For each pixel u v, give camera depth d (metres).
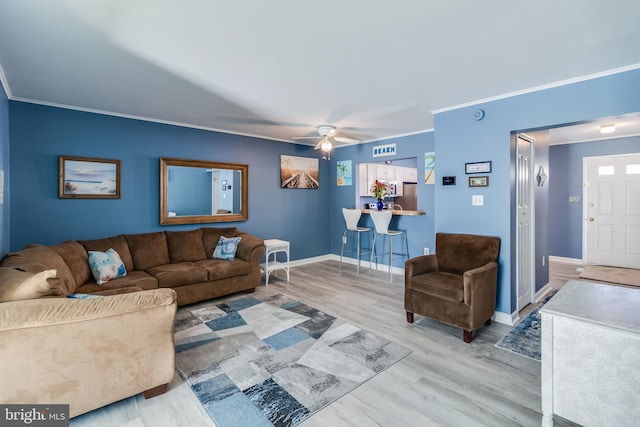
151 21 1.79
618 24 1.83
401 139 5.07
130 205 3.93
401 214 4.93
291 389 2.05
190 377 2.18
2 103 2.66
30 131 3.26
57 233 3.44
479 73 2.55
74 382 1.68
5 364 1.53
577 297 1.52
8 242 3.08
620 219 5.31
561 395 1.36
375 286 4.41
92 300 1.75
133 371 1.85
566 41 2.04
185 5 1.64
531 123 2.89
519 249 3.34
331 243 6.34
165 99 3.23
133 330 1.83
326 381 2.14
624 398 1.21
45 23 1.81
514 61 2.33
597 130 4.78
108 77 2.63
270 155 5.34
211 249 4.32
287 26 1.85
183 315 3.30
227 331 2.91
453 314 2.77
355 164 5.83
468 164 3.32
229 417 1.80
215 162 4.64
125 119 3.86
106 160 3.71
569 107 2.69
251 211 5.12
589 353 1.28
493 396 1.99
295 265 5.75
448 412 1.84
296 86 2.85
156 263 3.77
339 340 2.74
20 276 1.76
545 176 4.07
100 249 3.41
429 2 1.62
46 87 2.88
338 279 4.78
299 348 2.59
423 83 2.77
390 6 1.66
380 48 2.13
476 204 3.29
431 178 4.72
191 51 2.17
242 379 2.16
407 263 3.13
